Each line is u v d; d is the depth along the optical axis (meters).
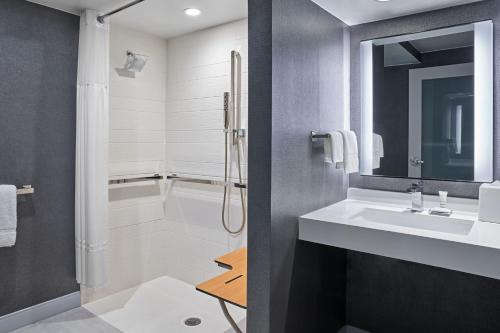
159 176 3.44
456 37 2.12
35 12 2.54
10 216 2.33
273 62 1.71
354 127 2.52
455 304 2.12
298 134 1.94
